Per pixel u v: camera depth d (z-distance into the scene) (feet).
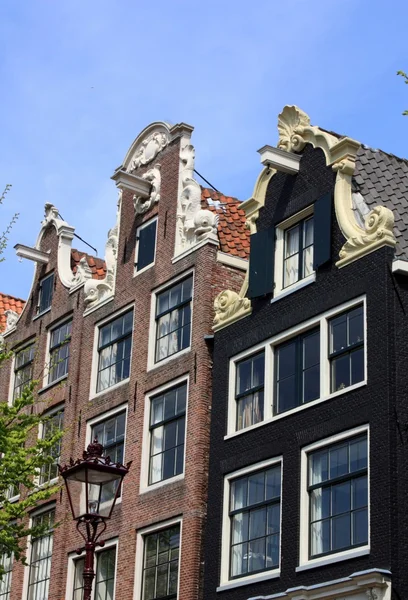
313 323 68.39
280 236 74.08
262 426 70.13
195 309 80.23
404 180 73.51
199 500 74.59
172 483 77.30
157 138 90.74
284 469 67.26
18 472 74.38
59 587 86.17
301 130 73.77
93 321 92.32
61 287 99.45
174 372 80.43
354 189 70.38
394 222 67.97
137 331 86.07
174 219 85.61
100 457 55.31
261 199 76.18
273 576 65.72
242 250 83.15
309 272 70.79
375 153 74.23
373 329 63.57
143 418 82.17
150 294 85.76
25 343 103.19
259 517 69.10
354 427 62.95
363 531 60.75
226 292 77.66
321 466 65.00
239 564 69.51
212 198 88.22
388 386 61.31
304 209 71.87
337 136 75.10
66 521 88.17
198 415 76.69
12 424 93.76
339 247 68.23
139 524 79.10
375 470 60.49
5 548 75.51
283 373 70.44
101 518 54.54
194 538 73.72
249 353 73.46
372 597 57.52
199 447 75.82
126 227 91.61
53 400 94.68
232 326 75.77
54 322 98.99
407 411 61.52
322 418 65.36
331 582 59.98
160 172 89.20
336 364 66.08
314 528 64.23
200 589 72.69
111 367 88.84
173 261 84.07
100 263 102.58
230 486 72.08
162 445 80.18
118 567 79.87
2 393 103.24
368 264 65.31
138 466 81.15
